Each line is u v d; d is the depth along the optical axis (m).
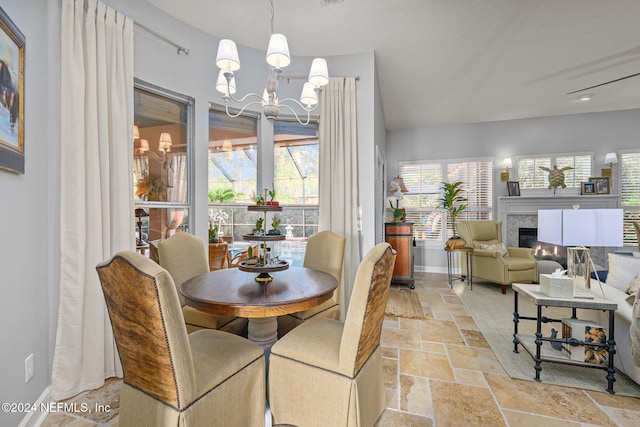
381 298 1.48
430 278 5.28
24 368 1.57
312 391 1.43
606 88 4.21
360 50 3.26
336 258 2.53
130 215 2.22
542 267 4.32
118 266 1.16
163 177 2.73
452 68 3.65
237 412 1.36
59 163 1.91
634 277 2.19
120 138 2.16
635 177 5.03
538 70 3.69
